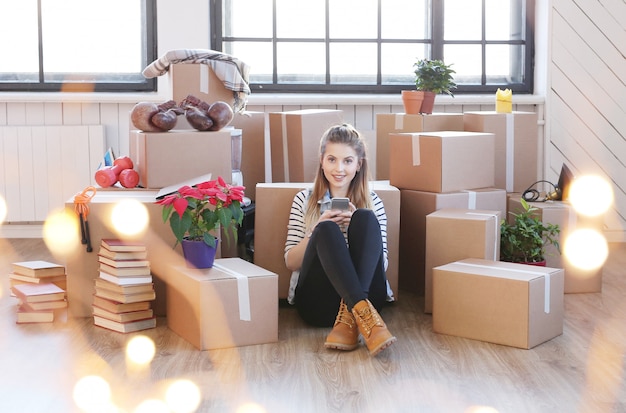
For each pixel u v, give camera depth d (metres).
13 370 2.68
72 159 4.89
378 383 2.56
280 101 4.95
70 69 5.03
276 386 2.53
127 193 3.42
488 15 5.20
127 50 5.05
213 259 3.09
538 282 2.91
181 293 3.01
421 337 3.04
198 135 3.50
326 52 5.13
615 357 2.81
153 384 2.55
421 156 3.62
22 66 5.01
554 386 2.53
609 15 4.94
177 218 3.02
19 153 4.87
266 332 2.97
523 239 3.55
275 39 5.09
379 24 5.14
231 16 5.07
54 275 3.45
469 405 2.38
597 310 3.43
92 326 3.17
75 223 3.23
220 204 3.06
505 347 2.92
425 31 5.18
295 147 3.97
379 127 4.38
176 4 4.90
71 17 5.00
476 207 3.66
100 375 2.63
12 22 4.98
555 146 5.03
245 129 4.27
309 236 3.17
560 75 4.98
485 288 2.96
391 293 3.32
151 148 3.46
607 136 5.01
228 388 2.52
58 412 2.33
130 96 4.91
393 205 3.50
